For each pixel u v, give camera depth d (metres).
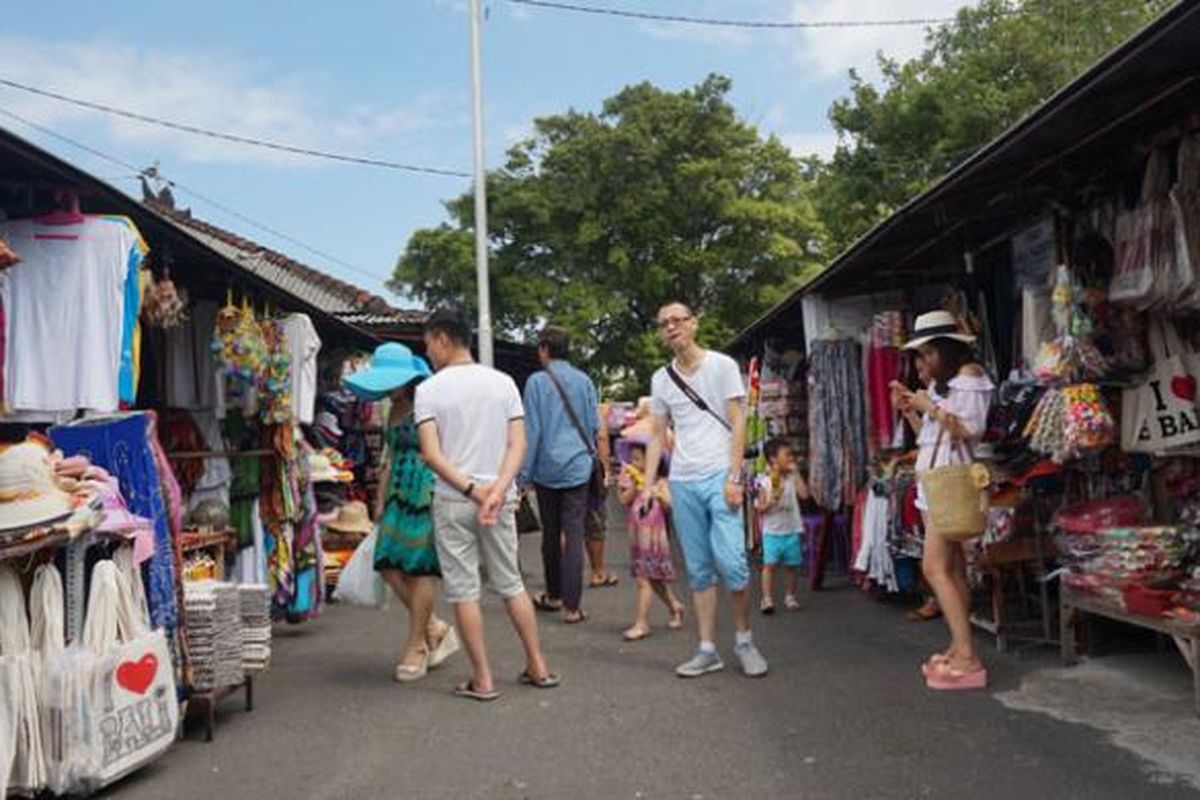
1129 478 5.91
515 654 6.45
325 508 9.19
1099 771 3.89
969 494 5.12
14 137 4.12
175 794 4.04
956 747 4.27
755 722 4.77
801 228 28.42
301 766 4.36
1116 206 5.36
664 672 5.85
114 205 5.16
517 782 4.09
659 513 6.92
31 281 4.95
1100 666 5.44
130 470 4.60
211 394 7.45
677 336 5.77
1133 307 5.13
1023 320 6.34
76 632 4.08
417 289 28.06
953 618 5.25
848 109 21.14
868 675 5.57
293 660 6.51
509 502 5.45
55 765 3.80
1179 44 3.69
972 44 20.97
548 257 28.09
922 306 8.70
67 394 4.94
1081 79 3.85
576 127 28.41
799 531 7.84
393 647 6.86
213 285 7.11
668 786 3.97
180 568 4.72
